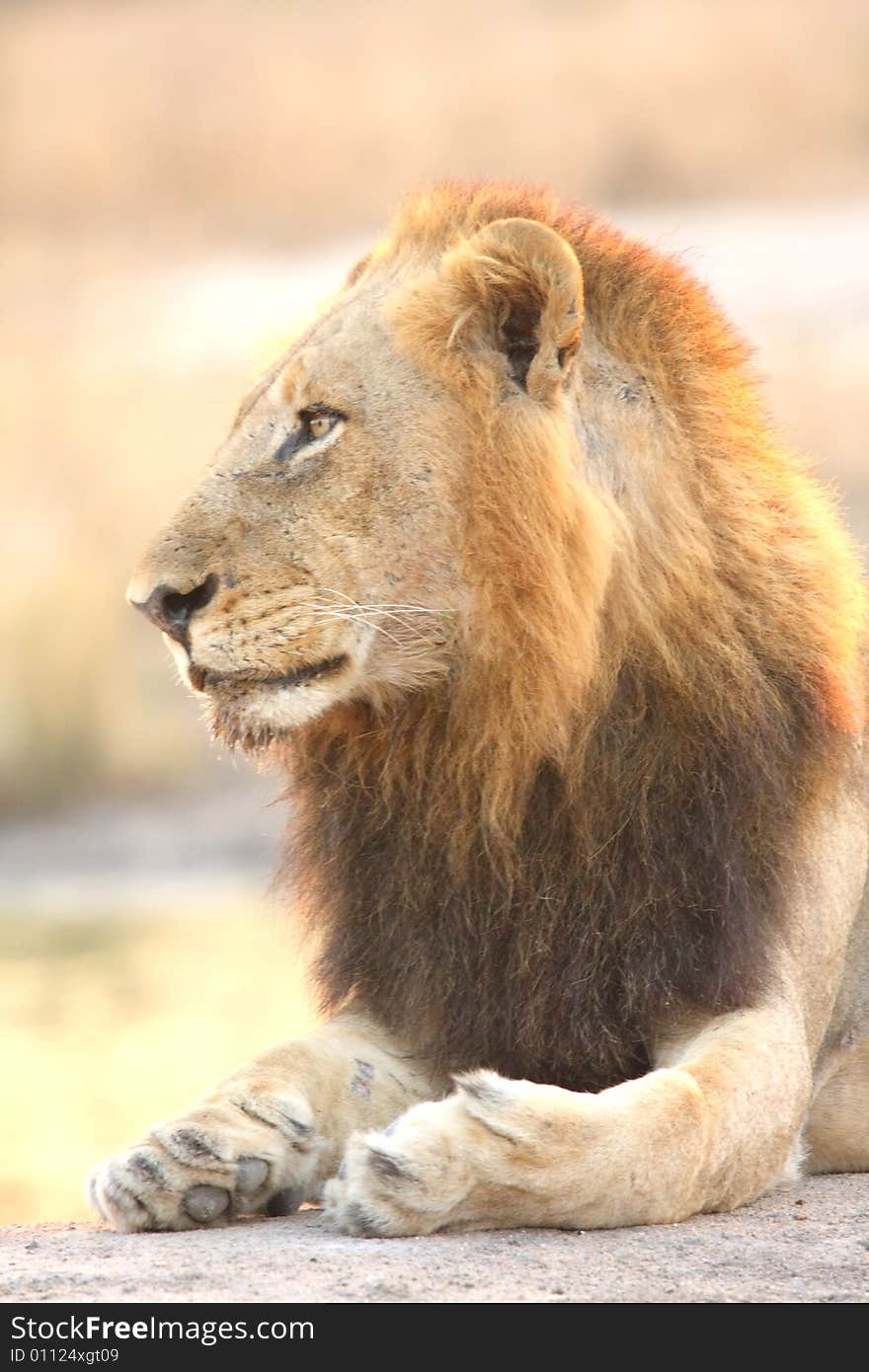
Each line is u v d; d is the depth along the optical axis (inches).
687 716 394.0
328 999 432.1
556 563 386.9
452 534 391.9
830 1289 330.0
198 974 978.7
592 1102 362.9
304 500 393.7
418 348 398.0
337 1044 409.4
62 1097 773.3
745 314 1967.3
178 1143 377.7
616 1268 338.0
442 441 393.1
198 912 1143.6
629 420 401.1
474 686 392.8
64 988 957.2
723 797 394.3
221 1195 378.9
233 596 390.0
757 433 417.4
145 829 1353.3
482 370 394.0
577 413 396.5
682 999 394.9
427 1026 409.7
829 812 423.5
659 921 394.0
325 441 395.9
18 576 1510.8
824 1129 443.8
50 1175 679.7
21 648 1448.1
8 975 989.8
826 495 434.3
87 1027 881.5
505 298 395.5
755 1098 382.3
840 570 416.8
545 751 391.5
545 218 419.5
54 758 1425.9
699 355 413.7
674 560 395.9
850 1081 446.0
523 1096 359.3
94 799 1424.7
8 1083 789.2
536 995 397.4
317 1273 331.3
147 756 1451.8
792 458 428.1
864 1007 448.5
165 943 1061.8
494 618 389.7
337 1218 361.1
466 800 397.7
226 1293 320.8
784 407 1656.0
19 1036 859.4
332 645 391.5
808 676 405.7
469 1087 361.7
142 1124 737.0
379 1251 345.7
